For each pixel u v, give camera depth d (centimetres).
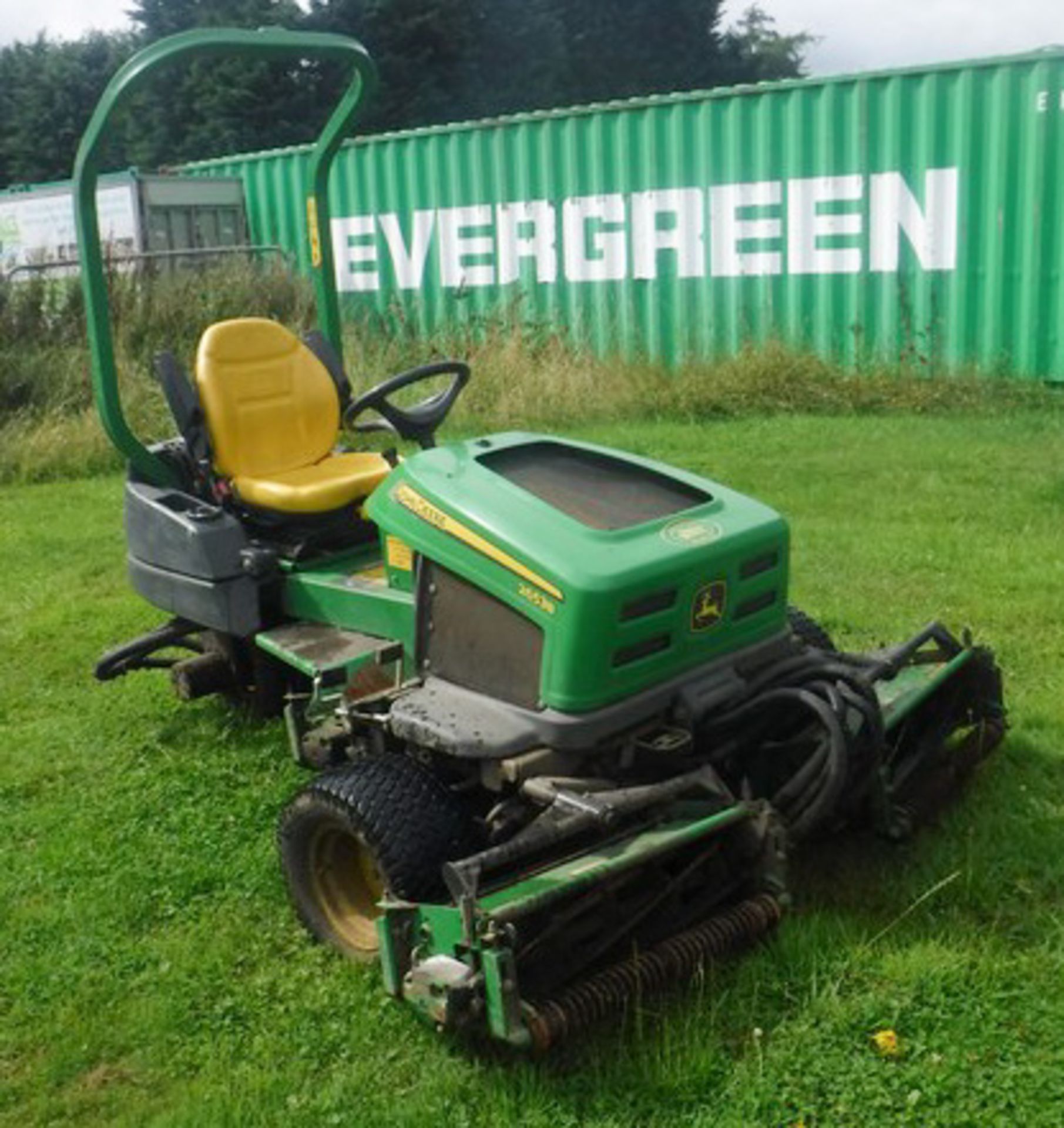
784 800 334
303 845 343
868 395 986
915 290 1011
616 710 321
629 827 321
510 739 317
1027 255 962
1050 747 422
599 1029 303
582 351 1128
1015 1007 297
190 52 424
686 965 302
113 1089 299
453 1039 304
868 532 673
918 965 310
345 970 332
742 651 351
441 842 314
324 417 485
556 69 3064
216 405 456
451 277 1252
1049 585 574
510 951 271
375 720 349
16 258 1466
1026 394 959
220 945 347
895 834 351
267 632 428
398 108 2817
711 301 1102
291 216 1414
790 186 1040
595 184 1135
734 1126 268
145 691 530
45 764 468
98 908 369
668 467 380
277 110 2766
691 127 1073
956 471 789
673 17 3388
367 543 452
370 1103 287
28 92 3453
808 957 314
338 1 2817
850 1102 272
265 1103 288
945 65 952
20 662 576
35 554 755
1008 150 949
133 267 1258
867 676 347
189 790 439
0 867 397
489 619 338
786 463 832
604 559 319
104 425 462
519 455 378
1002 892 345
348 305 1326
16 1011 327
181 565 441
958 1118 264
